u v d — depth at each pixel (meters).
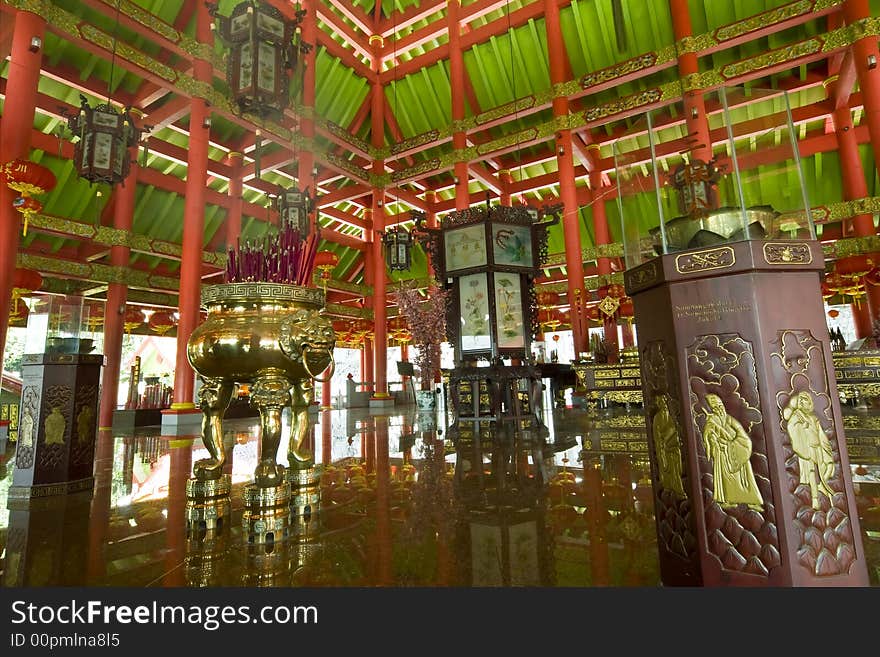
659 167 1.90
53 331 3.38
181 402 10.16
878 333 10.29
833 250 13.80
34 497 3.07
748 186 1.81
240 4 5.14
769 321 1.39
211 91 11.64
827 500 1.33
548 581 1.57
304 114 14.00
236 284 2.48
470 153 15.15
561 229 20.50
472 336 6.84
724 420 1.41
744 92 1.78
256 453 5.39
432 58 15.88
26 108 7.64
